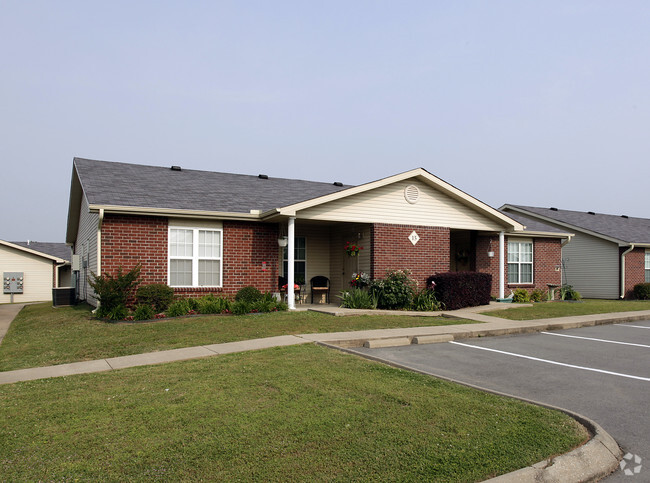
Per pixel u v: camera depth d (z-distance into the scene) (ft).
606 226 89.81
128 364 26.63
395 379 22.41
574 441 15.46
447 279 52.65
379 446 14.79
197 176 62.13
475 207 58.65
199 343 32.24
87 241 62.28
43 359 28.60
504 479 13.07
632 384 23.22
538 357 29.66
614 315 50.24
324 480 12.73
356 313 45.47
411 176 53.62
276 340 32.68
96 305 53.67
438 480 12.89
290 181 69.51
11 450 14.35
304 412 17.58
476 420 17.07
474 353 30.66
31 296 92.38
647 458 15.02
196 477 12.76
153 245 45.55
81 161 58.70
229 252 49.19
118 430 15.88
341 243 58.59
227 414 17.33
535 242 70.95
